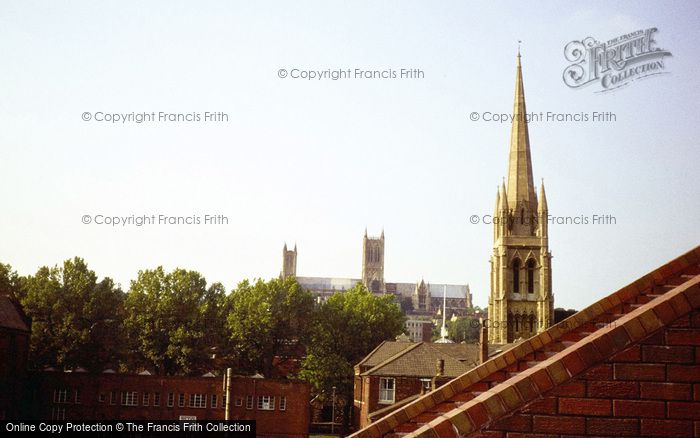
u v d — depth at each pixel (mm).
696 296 7496
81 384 90625
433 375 75312
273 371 135250
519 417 7500
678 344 7457
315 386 124938
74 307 111875
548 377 7543
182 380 92062
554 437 7445
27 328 83188
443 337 124562
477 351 80188
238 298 130500
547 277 120125
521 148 126625
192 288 120438
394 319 137625
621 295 11086
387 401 75812
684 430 7312
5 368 79000
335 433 121812
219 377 92812
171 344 117188
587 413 7434
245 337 123875
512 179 125312
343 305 139375
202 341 121000
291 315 129625
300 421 92812
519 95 129000
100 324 115562
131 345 117500
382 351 89938
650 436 7348
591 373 7516
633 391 7438
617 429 7391
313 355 128375
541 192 123062
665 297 7906
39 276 113312
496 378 11398
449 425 7496
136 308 118188
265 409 92625
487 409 7520
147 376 91625
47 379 90188
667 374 7426
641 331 7508
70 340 110375
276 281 131375
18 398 81625
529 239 121125
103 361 115938
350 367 125375
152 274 119438
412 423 11375
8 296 85562
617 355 7516
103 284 115188
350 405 127375
